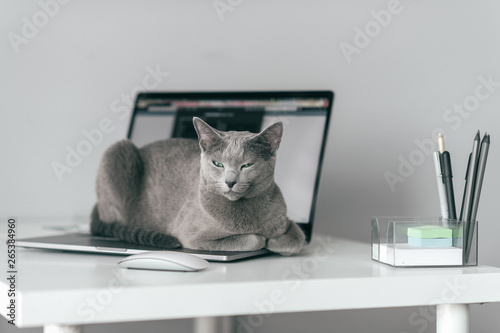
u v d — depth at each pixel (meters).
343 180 1.48
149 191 1.06
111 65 1.57
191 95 1.30
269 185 0.92
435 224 0.88
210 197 0.91
